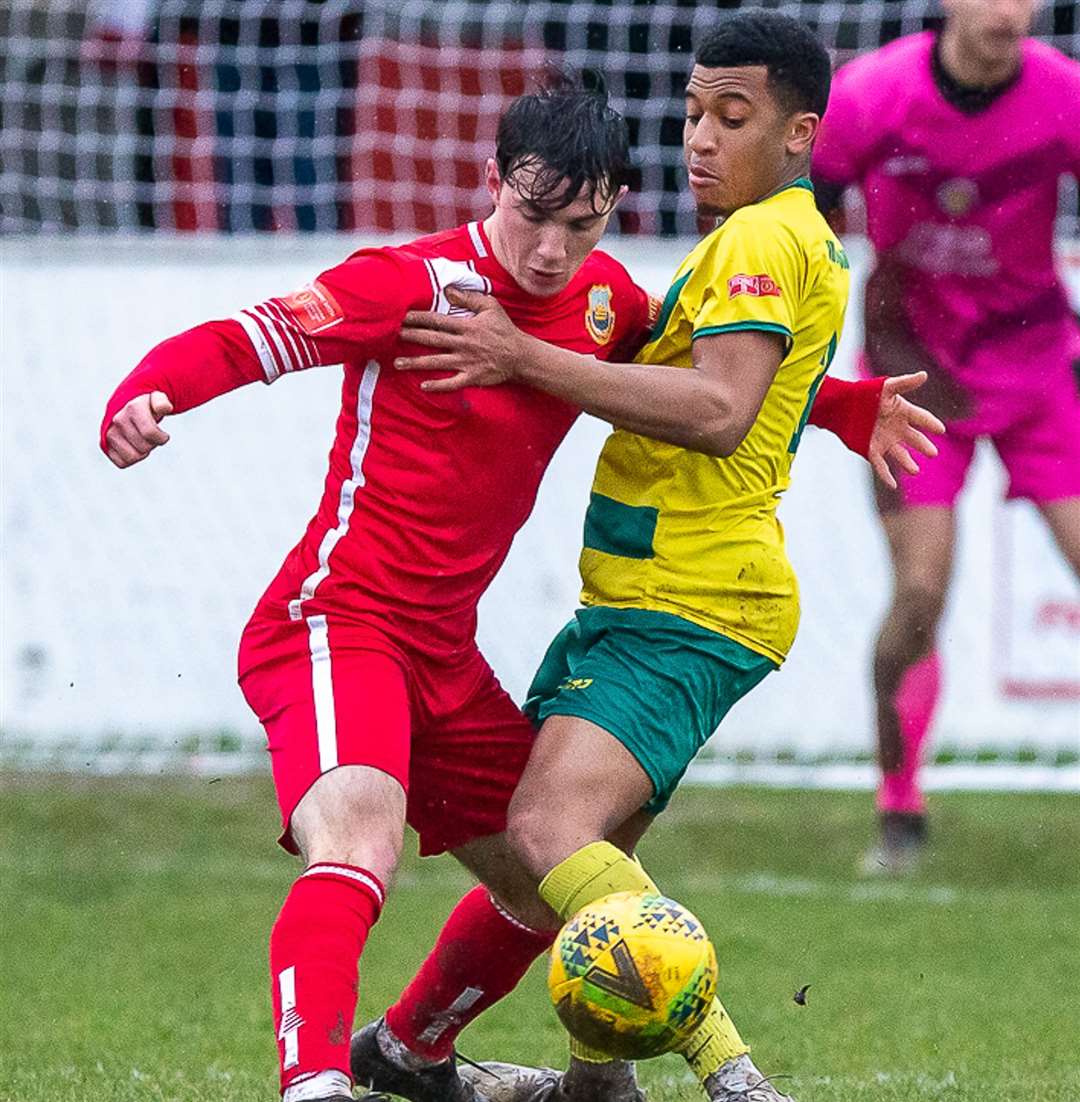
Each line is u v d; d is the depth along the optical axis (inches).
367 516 558.6
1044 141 1073.5
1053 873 1208.2
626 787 560.1
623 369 549.6
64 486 1363.2
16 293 1358.3
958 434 1114.1
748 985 908.6
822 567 1346.0
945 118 1070.4
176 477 1360.7
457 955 612.4
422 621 557.9
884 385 629.9
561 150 537.3
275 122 1558.8
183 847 1259.8
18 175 1567.4
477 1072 650.2
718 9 1518.2
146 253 1352.1
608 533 592.1
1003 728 1322.6
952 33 1057.5
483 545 568.1
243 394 1358.3
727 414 552.4
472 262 562.6
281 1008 499.5
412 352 553.0
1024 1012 851.4
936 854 1243.2
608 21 1531.7
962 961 971.9
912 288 1106.7
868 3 1492.4
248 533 1360.7
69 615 1369.3
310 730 530.9
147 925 1056.8
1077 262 1277.1
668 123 1524.4
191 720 1373.0
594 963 502.3
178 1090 649.6
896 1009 855.7
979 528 1314.0
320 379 1358.3
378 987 891.4
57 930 1040.8
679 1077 732.7
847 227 1453.0
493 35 1549.0
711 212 601.9
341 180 1560.0
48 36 1558.8
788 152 590.2
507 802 583.8
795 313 572.1
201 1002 858.8
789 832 1296.8
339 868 510.6
